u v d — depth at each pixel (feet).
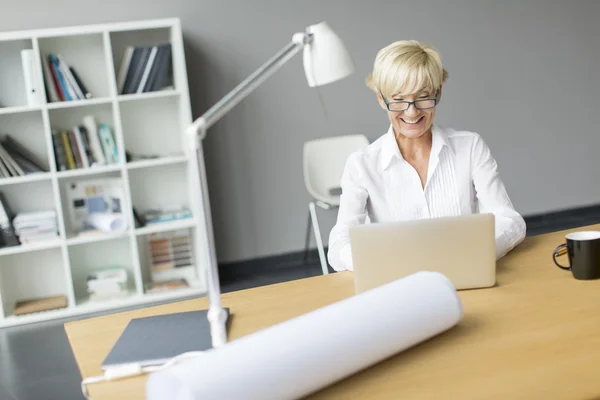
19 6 14.85
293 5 16.37
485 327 5.16
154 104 15.69
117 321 6.03
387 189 7.59
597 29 18.47
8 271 15.37
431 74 6.78
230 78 16.21
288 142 16.70
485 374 4.45
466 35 17.48
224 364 4.10
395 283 4.99
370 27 16.84
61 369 11.76
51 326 14.20
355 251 5.90
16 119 15.01
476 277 5.93
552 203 18.63
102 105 15.38
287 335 4.35
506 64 17.85
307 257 17.11
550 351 4.69
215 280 5.18
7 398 10.72
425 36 17.21
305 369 4.25
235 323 5.70
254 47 16.26
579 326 5.05
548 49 18.13
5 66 14.80
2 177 14.39
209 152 16.26
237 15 16.10
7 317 14.65
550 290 5.80
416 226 5.85
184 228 15.69
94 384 4.84
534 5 17.90
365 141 15.35
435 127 7.57
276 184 16.75
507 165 18.17
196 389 3.94
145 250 15.97
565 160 18.60
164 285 15.31
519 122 18.12
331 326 4.47
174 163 15.96
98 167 14.61
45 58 14.46
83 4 15.17
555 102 18.35
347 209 7.51
